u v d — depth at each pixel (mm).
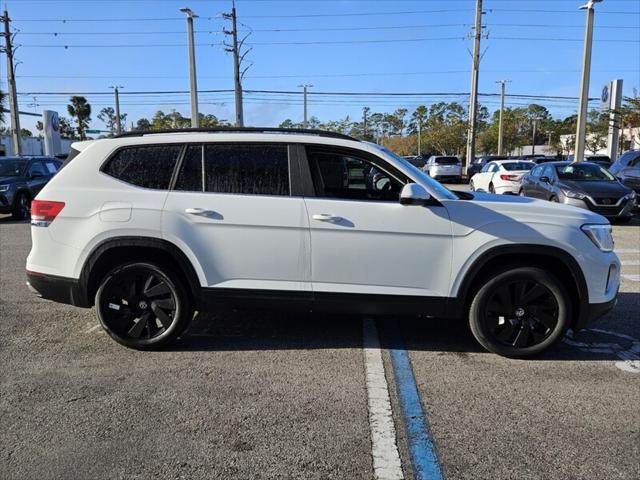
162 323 4660
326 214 4344
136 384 4039
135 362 4461
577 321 4484
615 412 3619
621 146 36688
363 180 4457
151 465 3008
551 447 3197
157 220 4445
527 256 4496
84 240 4516
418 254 4367
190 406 3691
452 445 3215
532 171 15648
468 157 38500
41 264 4645
